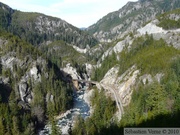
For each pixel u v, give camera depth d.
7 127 128.88
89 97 193.12
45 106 171.00
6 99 161.88
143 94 116.50
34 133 133.88
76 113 162.50
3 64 189.88
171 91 103.81
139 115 100.50
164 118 87.81
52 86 184.38
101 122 117.25
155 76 153.25
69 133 114.69
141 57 189.88
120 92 170.25
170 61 162.12
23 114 147.38
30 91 182.25
